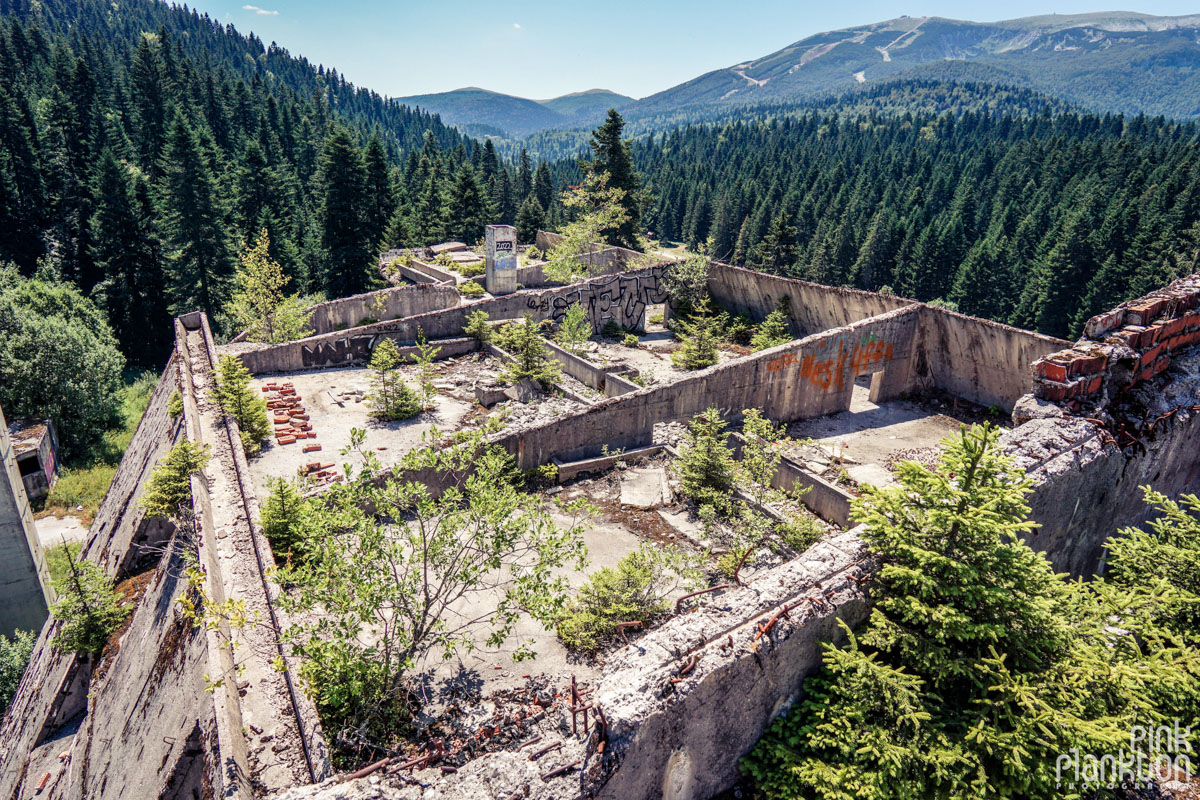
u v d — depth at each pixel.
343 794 6.62
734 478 16.27
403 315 40.19
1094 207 86.00
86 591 18.14
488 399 25.83
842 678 7.52
